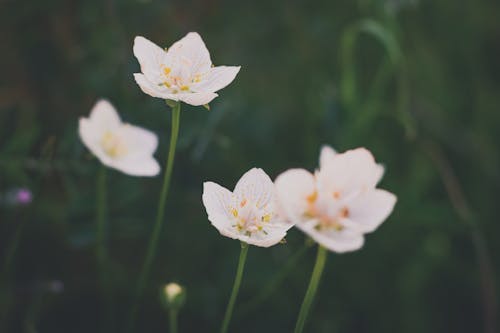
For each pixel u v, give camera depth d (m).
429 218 0.38
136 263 0.38
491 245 0.40
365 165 0.27
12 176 0.33
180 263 0.38
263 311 0.37
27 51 0.37
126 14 0.37
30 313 0.35
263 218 0.27
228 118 0.39
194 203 0.37
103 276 0.33
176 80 0.28
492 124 0.43
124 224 0.35
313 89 0.41
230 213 0.27
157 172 0.32
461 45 0.44
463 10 0.44
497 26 0.45
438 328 0.39
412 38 0.44
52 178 0.37
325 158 0.30
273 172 0.40
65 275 0.37
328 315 0.38
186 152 0.37
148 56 0.29
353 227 0.26
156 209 0.36
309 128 0.41
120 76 0.36
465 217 0.37
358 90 0.42
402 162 0.41
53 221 0.37
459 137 0.43
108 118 0.32
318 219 0.27
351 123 0.39
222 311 0.37
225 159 0.38
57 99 0.37
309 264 0.38
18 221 0.36
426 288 0.39
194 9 0.40
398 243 0.39
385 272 0.39
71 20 0.37
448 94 0.43
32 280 0.36
